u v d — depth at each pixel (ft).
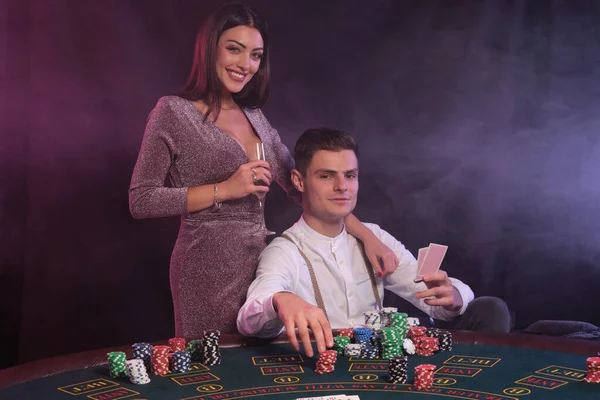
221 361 7.04
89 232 19.12
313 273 9.73
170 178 9.98
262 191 9.41
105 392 6.08
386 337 7.03
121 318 19.48
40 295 18.72
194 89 9.92
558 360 6.88
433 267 9.09
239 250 9.73
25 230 18.48
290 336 6.96
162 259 19.63
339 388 6.10
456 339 7.70
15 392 6.08
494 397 5.80
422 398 5.80
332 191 9.50
